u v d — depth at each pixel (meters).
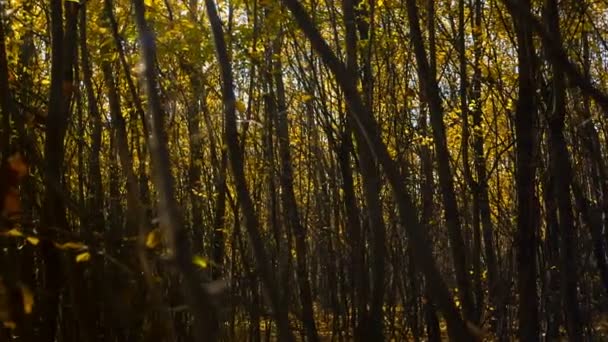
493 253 13.85
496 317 13.20
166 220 2.66
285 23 10.93
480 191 13.44
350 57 10.31
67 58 5.75
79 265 4.34
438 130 8.55
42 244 4.49
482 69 13.05
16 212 3.89
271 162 12.27
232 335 9.12
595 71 13.08
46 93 7.35
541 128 10.95
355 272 12.24
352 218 12.27
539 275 13.12
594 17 11.66
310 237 19.12
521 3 3.62
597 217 11.96
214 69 11.14
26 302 4.05
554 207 12.09
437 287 3.36
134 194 3.22
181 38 9.65
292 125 16.09
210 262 3.39
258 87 12.51
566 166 8.03
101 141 9.32
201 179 12.35
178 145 10.75
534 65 6.83
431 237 13.59
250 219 4.49
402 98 14.42
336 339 14.99
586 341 13.14
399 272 16.16
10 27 7.27
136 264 3.73
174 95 9.23
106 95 9.86
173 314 4.40
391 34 13.19
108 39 8.33
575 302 9.08
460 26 12.35
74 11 5.83
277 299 4.16
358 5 12.15
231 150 4.79
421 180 14.09
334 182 14.85
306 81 12.73
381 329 10.30
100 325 4.24
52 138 4.79
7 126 4.30
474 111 13.12
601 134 13.55
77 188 6.77
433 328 13.55
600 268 11.98
